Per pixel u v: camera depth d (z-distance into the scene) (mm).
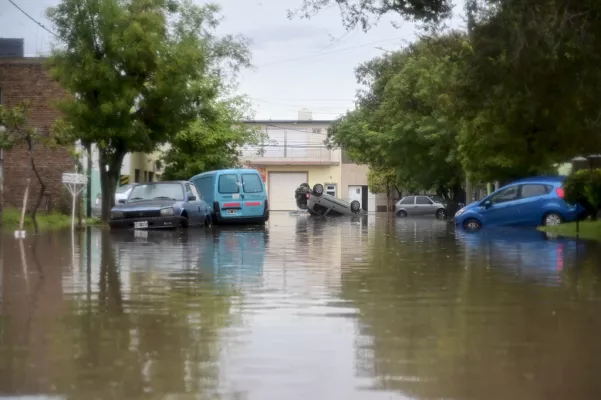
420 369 5867
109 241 18500
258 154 51906
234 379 5582
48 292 9555
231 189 28281
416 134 39062
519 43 14430
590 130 20125
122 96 25266
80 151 25062
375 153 49281
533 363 6051
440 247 16766
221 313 8117
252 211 28500
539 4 14031
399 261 13516
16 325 7484
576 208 21828
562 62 15859
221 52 35875
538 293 9500
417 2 15594
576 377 5660
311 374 5723
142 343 6703
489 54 15781
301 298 9109
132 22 25172
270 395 5203
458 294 9438
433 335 7047
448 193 49219
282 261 13508
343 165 68562
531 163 25328
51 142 21203
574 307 8500
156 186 24188
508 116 18234
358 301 8906
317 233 23125
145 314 8047
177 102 26469
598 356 6277
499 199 25141
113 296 9250
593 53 14938
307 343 6703
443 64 18984
